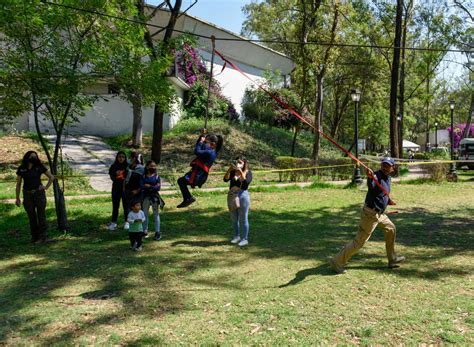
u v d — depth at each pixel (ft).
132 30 30.96
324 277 21.34
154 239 29.94
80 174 57.52
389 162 21.48
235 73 111.75
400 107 112.37
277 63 120.98
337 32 79.00
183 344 14.43
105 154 72.23
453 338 14.65
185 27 91.76
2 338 14.92
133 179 30.63
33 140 72.49
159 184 30.22
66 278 21.45
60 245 28.37
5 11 25.63
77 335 15.15
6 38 29.22
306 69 83.87
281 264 23.75
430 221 36.09
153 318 16.58
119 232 32.14
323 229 33.17
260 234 31.48
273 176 69.51
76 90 29.40
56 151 32.01
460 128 223.30
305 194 52.24
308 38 80.84
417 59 116.16
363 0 94.58
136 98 33.91
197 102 98.53
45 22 27.68
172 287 20.12
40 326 15.88
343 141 187.01
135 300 18.47
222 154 80.59
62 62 29.43
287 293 19.13
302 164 65.10
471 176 77.71
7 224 34.58
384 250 26.71
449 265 23.30
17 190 28.78
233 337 14.92
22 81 29.07
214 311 17.25
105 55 29.71
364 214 21.57
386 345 14.35
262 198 49.01
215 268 23.11
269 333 15.21
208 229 33.22
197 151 25.73
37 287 20.18
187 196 25.88
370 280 20.83
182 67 95.20
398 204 45.29
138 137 79.51
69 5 28.27
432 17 95.50
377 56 112.16
